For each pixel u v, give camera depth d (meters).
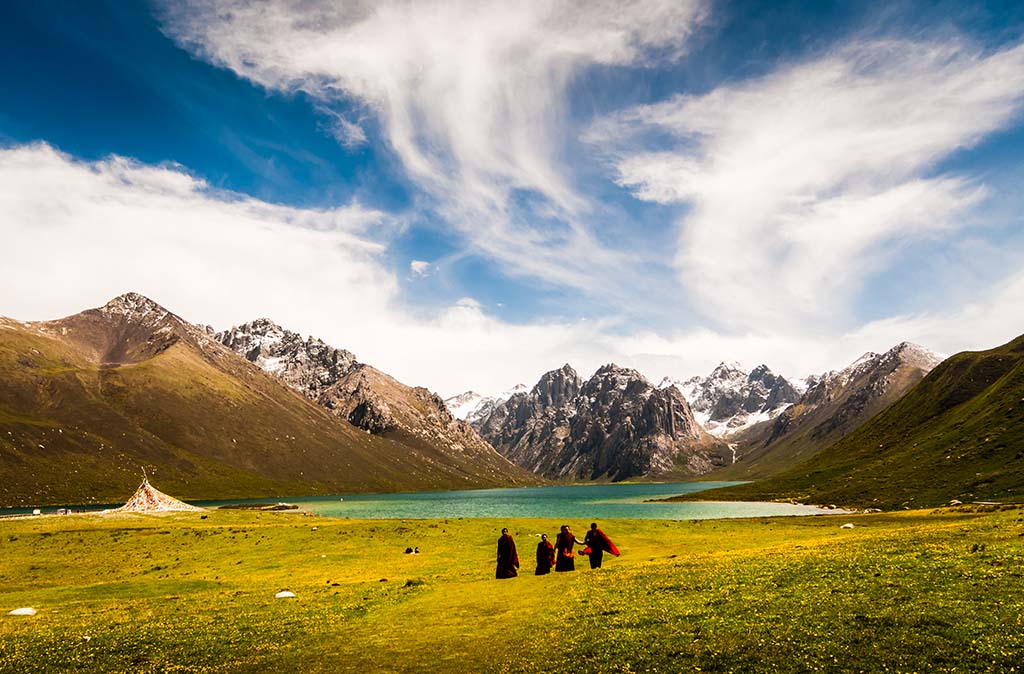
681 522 93.81
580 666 20.88
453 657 23.11
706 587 31.36
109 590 51.66
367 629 29.42
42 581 63.59
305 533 86.88
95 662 24.72
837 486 189.12
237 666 23.70
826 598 26.38
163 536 88.44
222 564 69.75
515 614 29.84
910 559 33.12
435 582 45.28
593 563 44.34
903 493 144.12
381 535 83.00
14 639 29.59
